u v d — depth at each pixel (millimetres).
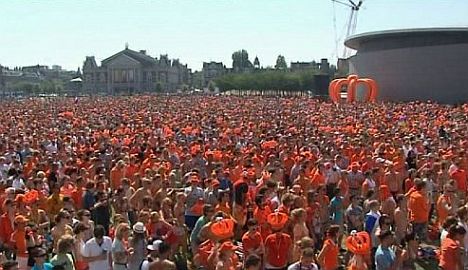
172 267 9352
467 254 12297
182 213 14320
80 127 38406
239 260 11844
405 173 18922
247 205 14609
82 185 15664
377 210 13695
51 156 21875
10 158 21594
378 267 10969
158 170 18047
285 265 11453
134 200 15289
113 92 194875
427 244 15211
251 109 61062
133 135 31125
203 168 20547
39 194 15062
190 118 45188
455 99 83000
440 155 20812
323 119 43625
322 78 92375
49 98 121688
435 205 16812
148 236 12500
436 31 82438
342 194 16609
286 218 11734
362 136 28000
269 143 24188
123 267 11375
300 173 17797
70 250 10539
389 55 88562
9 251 12070
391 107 59938
